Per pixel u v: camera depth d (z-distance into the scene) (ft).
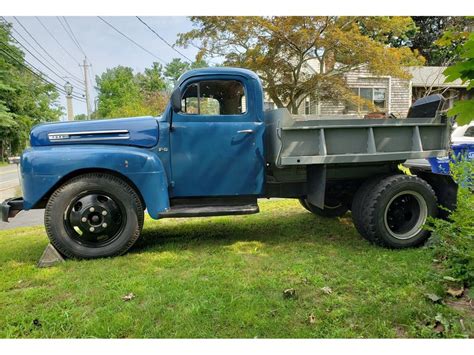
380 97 47.93
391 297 8.10
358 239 13.44
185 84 12.39
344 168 13.50
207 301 8.14
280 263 10.66
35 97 125.59
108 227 11.62
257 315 7.54
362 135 12.23
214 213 11.92
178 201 12.79
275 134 12.29
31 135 12.17
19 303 8.37
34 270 10.68
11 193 32.81
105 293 8.78
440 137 12.82
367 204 12.26
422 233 12.30
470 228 8.78
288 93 38.50
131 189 11.84
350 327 7.06
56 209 11.32
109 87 128.57
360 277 9.36
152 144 12.28
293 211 18.86
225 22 34.88
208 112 12.76
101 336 6.98
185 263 10.94
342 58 37.35
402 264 10.28
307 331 6.97
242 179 12.76
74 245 11.48
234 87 12.76
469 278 8.45
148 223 17.03
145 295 8.59
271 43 35.27
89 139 12.17
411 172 15.06
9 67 105.29
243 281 9.32
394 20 36.86
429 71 50.96
